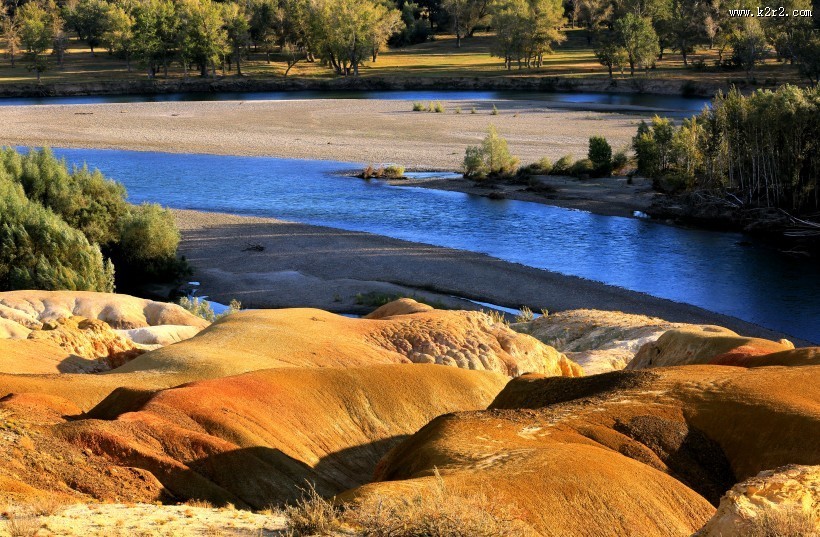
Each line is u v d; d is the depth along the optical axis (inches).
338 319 1220.5
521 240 2412.6
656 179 3021.7
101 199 2224.4
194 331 1327.5
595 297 1915.6
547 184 3161.9
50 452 564.4
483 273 2090.3
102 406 723.4
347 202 2878.9
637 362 1200.2
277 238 2416.3
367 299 1903.3
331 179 3262.8
